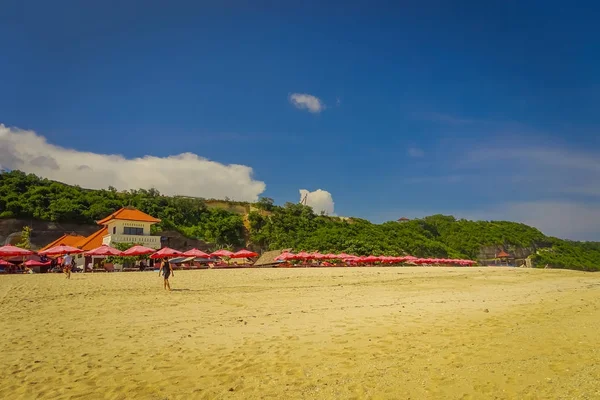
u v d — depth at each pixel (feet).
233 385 24.26
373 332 37.91
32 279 97.71
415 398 22.09
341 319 44.86
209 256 167.53
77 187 287.69
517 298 65.00
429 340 34.58
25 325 42.55
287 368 27.40
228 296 66.39
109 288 77.61
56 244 200.75
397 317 45.93
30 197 241.55
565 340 34.32
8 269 152.35
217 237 262.88
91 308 53.78
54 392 23.11
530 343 33.35
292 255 180.65
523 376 25.31
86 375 26.18
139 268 156.56
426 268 171.12
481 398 22.03
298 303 58.18
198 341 35.22
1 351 32.14
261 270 137.28
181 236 249.96
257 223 288.51
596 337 35.37
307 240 255.09
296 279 100.63
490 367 27.09
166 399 22.13
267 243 272.31
